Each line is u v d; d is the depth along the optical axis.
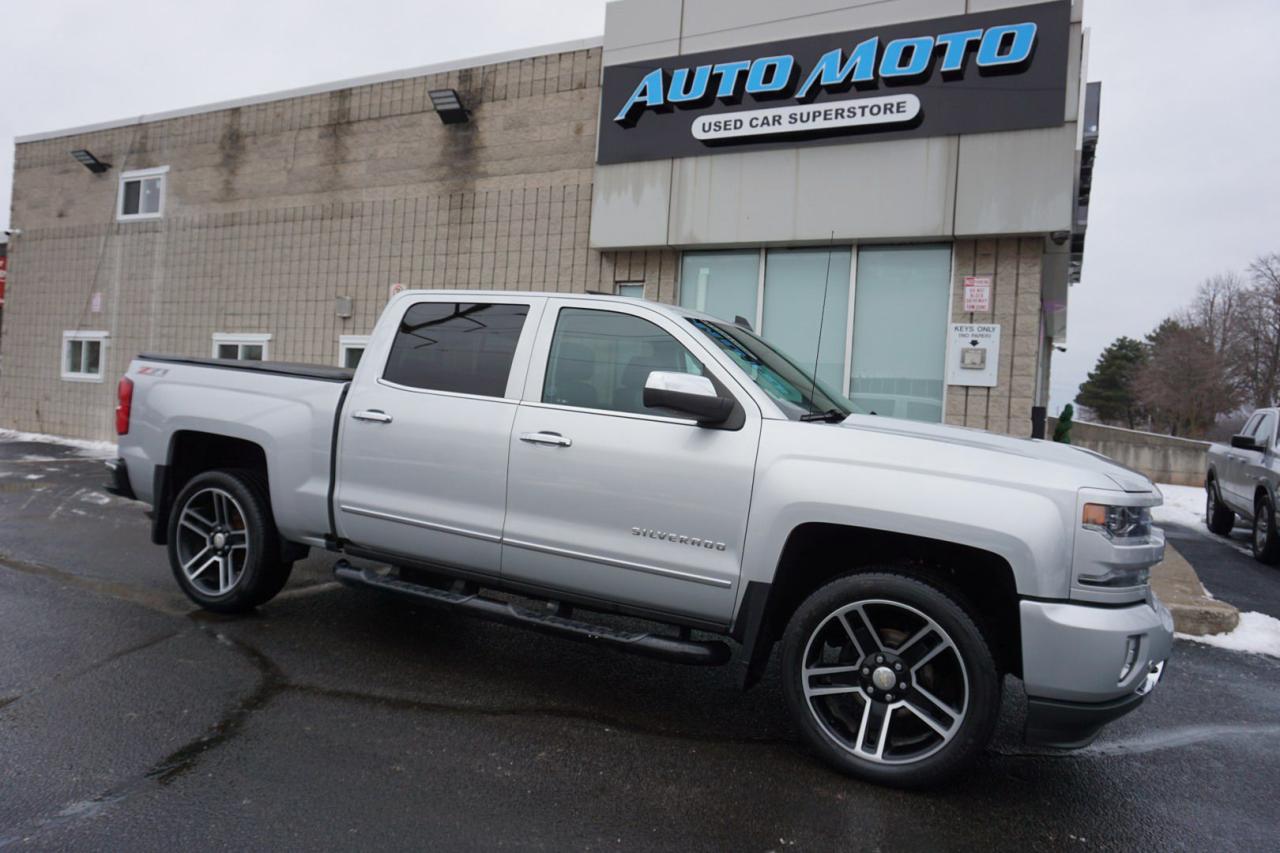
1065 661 3.06
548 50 11.29
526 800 3.12
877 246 9.33
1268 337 46.66
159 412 5.20
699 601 3.65
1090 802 3.34
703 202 9.94
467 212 11.85
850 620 3.49
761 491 3.52
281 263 13.44
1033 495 3.18
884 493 3.32
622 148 10.45
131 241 15.12
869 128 8.99
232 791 3.06
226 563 5.08
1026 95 8.37
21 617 4.94
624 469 3.79
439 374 4.43
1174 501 16.11
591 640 3.85
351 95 12.84
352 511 4.49
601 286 10.85
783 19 9.45
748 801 3.20
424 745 3.54
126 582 5.82
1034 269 8.59
